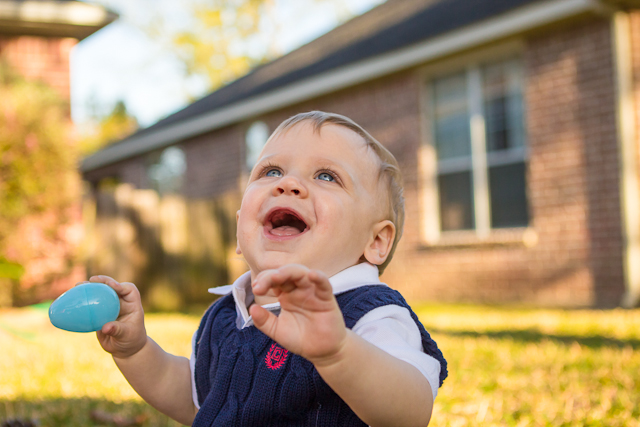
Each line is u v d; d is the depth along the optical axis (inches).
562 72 281.7
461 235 323.0
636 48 265.0
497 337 184.2
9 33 311.1
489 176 313.0
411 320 54.8
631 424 93.0
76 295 57.2
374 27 440.5
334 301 41.2
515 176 302.8
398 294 56.9
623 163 261.3
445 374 55.8
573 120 277.9
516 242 295.6
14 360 160.2
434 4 403.2
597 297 267.9
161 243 368.5
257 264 54.8
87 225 352.8
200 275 369.7
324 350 41.4
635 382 119.3
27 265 264.5
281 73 481.7
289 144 58.4
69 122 313.1
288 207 53.9
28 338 60.6
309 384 51.3
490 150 313.0
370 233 58.7
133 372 64.0
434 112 336.8
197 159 507.2
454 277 319.9
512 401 108.3
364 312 53.0
